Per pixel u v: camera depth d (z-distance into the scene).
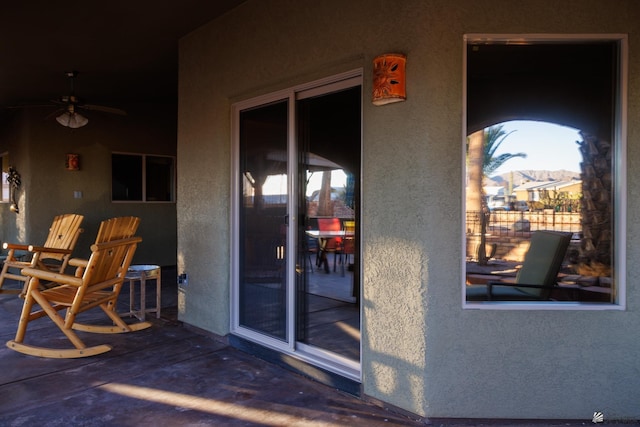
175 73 5.32
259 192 3.51
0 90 6.02
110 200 7.02
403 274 2.48
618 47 2.41
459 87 2.39
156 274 4.50
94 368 3.14
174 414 2.49
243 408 2.56
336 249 3.16
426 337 2.40
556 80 2.47
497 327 2.40
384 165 2.56
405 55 2.45
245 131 3.66
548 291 2.52
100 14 3.62
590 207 2.48
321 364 2.97
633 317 2.37
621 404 2.37
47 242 5.78
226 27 3.64
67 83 5.74
